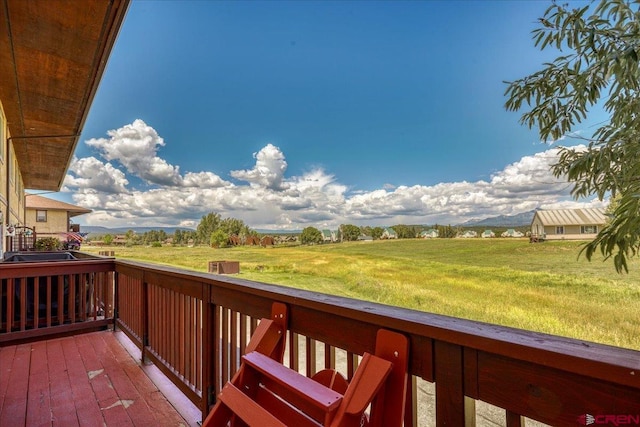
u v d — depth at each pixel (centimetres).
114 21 429
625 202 155
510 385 78
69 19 424
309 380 114
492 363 82
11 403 243
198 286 223
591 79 190
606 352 66
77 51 496
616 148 182
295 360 149
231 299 189
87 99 659
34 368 306
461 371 88
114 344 371
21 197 1387
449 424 89
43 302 415
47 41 471
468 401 87
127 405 242
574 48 195
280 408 125
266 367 126
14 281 382
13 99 664
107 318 427
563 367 67
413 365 98
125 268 388
